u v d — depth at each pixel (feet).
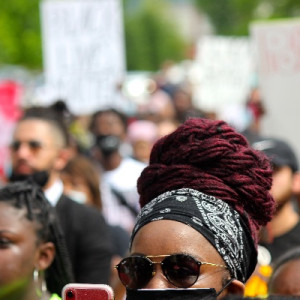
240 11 135.85
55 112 27.45
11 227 15.79
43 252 16.30
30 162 26.18
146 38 311.47
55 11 51.75
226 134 12.04
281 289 15.35
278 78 36.52
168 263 11.09
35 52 99.81
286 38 36.68
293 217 22.33
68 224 23.77
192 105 65.62
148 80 84.23
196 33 331.98
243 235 11.60
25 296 15.85
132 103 79.92
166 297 10.97
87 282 23.63
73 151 31.89
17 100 48.39
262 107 36.45
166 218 11.29
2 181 45.98
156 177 12.01
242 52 61.21
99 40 51.47
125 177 38.06
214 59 61.41
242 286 11.28
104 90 51.29
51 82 51.60
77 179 30.19
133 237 11.68
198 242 11.14
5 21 98.94
